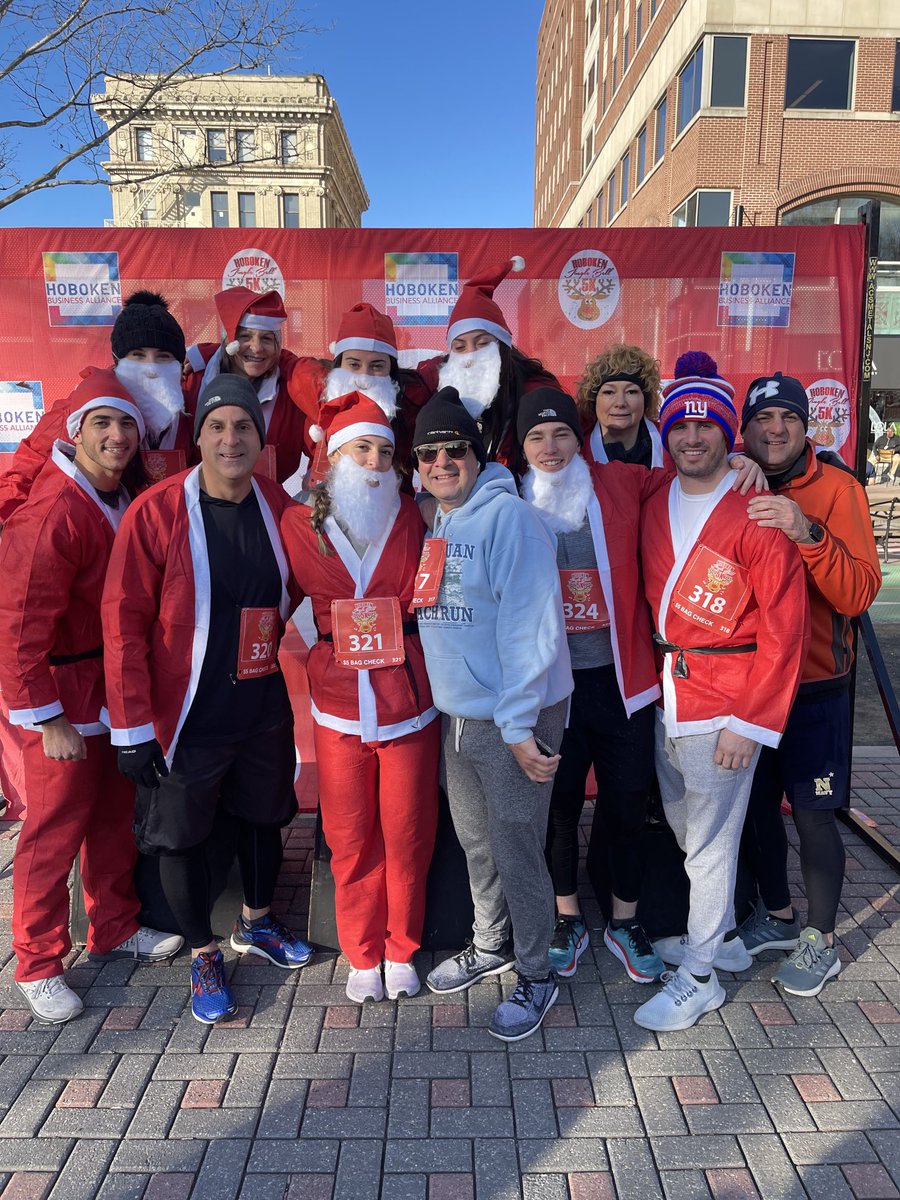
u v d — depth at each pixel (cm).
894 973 275
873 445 1859
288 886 333
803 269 397
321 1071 232
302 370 309
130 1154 204
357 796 254
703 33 1703
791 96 1744
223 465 233
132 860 285
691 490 238
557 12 3953
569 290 400
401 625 243
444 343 405
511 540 219
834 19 1712
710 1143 206
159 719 241
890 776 446
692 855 248
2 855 361
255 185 3281
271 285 397
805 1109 217
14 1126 213
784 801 402
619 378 285
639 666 249
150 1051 241
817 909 267
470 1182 195
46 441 280
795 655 222
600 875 296
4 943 297
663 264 398
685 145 1822
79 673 256
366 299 400
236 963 285
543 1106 218
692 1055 237
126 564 231
